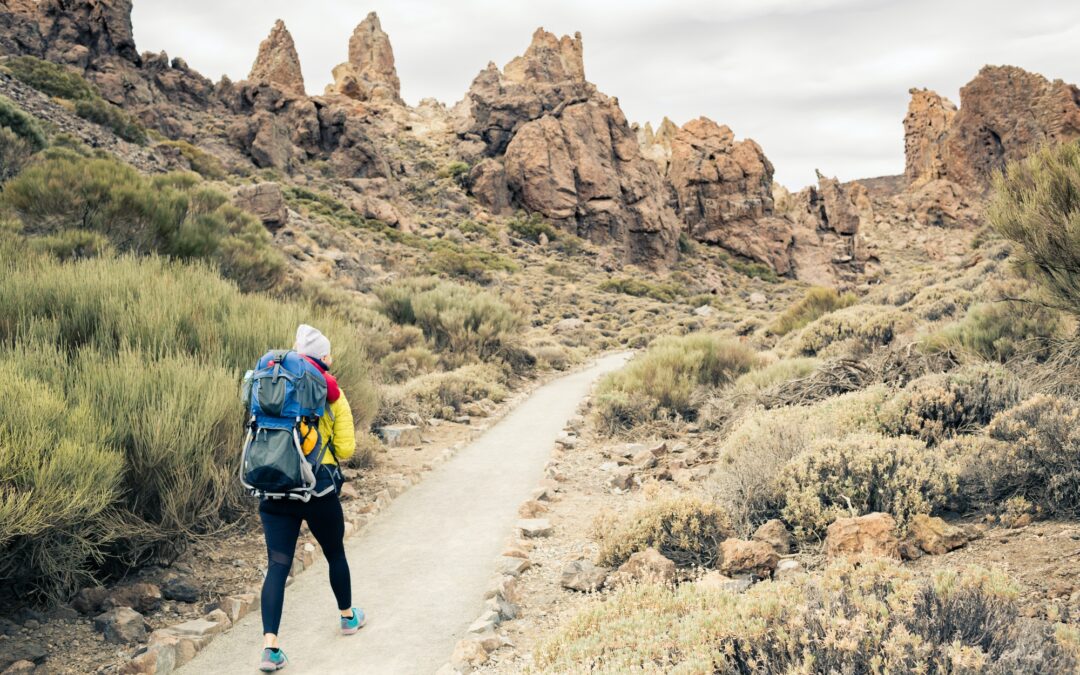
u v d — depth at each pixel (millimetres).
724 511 5742
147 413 5531
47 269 8742
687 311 58094
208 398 6141
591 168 82312
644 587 4090
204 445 5902
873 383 10117
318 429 4098
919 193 133125
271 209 39844
